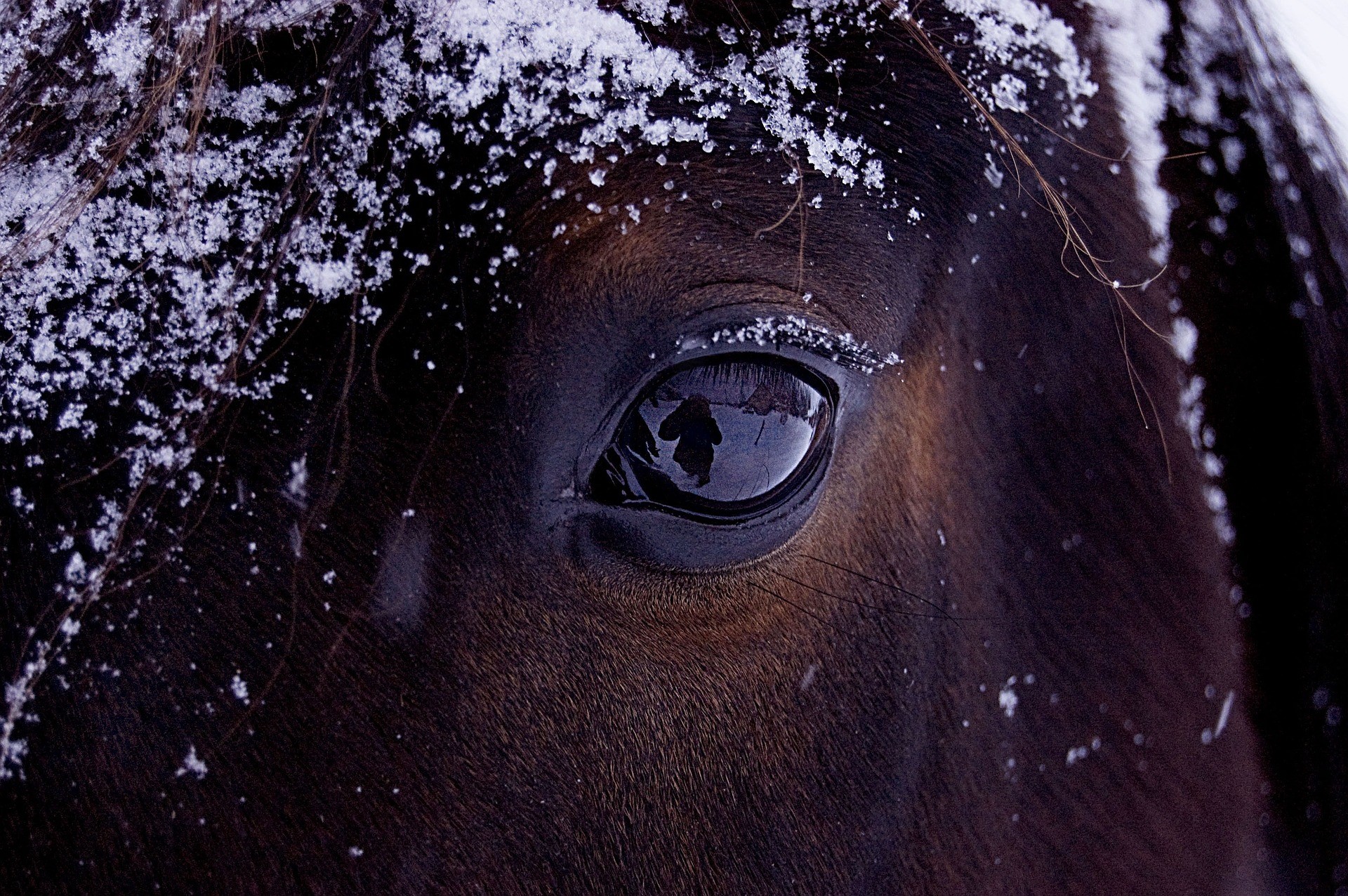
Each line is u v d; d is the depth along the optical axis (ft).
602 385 1.73
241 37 1.72
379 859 1.73
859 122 1.77
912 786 1.83
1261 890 1.95
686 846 1.78
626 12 1.75
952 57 1.82
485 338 1.71
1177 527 1.90
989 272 1.82
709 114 1.74
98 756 1.69
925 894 1.85
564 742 1.76
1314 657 1.94
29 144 1.70
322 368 1.70
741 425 1.76
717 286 1.74
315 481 1.70
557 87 1.73
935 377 1.81
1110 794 1.90
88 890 1.69
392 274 1.70
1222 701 1.92
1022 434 1.85
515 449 1.73
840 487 1.80
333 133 1.71
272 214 1.70
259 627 1.70
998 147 1.82
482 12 1.73
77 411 1.68
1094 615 1.88
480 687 1.74
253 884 1.72
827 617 1.80
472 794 1.74
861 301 1.77
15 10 1.72
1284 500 1.93
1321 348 1.93
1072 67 1.86
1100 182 1.86
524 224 1.71
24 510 1.68
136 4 1.72
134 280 1.69
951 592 1.84
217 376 1.69
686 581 1.76
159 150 1.70
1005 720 1.86
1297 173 1.91
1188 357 1.89
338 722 1.72
